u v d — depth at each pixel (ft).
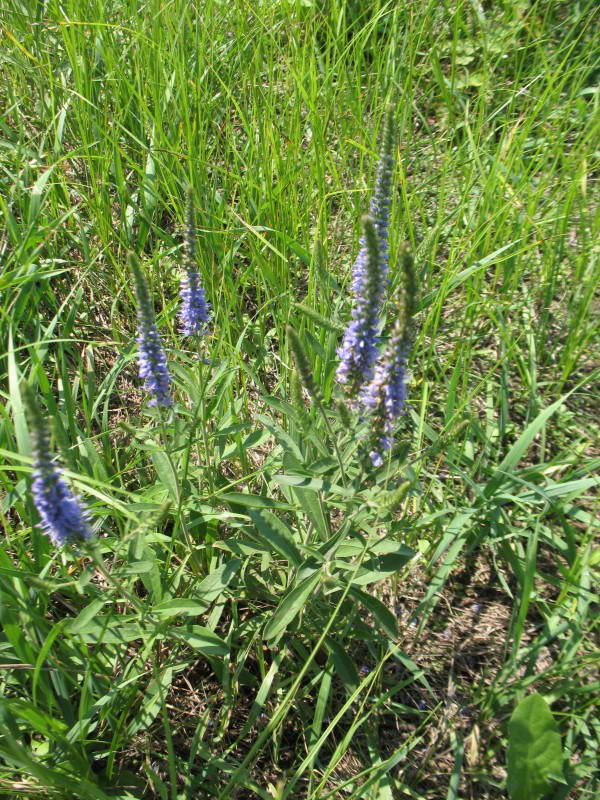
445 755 1.47
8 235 2.09
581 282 2.18
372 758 1.42
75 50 2.26
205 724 1.40
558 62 2.77
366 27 2.46
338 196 2.44
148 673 1.40
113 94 2.37
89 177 2.36
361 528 1.43
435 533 1.70
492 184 2.14
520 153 2.26
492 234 2.19
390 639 1.50
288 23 2.42
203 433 1.57
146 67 2.34
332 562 1.35
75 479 1.23
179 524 1.47
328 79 2.32
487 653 1.62
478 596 1.72
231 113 2.63
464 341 2.06
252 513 1.40
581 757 1.42
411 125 2.71
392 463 1.36
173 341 2.05
